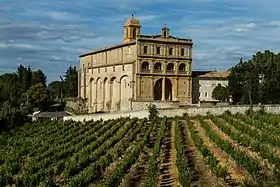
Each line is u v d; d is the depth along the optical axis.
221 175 44.50
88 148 68.25
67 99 199.62
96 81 169.50
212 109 112.06
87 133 90.44
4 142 83.75
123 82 151.12
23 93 199.88
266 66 151.50
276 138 63.31
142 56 144.38
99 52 168.00
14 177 53.78
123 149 66.00
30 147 74.06
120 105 152.12
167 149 68.25
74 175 52.06
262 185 41.47
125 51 150.75
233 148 55.78
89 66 175.38
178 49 149.25
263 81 146.50
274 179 42.81
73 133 92.50
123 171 49.12
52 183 45.00
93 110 170.75
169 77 148.00
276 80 143.62
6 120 117.12
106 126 99.06
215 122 91.00
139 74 144.00
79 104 174.75
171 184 46.19
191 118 107.62
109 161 56.38
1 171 53.19
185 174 44.53
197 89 162.00
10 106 136.38
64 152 64.69
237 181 44.88
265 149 55.31
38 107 190.62
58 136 88.19
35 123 117.00
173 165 55.75
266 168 47.94
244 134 72.12
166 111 110.56
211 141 70.56
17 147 75.38
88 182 46.25
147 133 78.62
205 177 47.94
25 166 58.81
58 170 53.72
